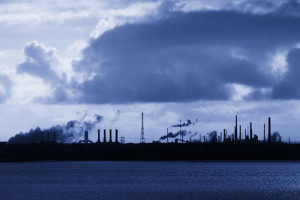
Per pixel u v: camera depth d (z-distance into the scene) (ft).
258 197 573.74
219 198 560.61
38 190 643.45
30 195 586.86
